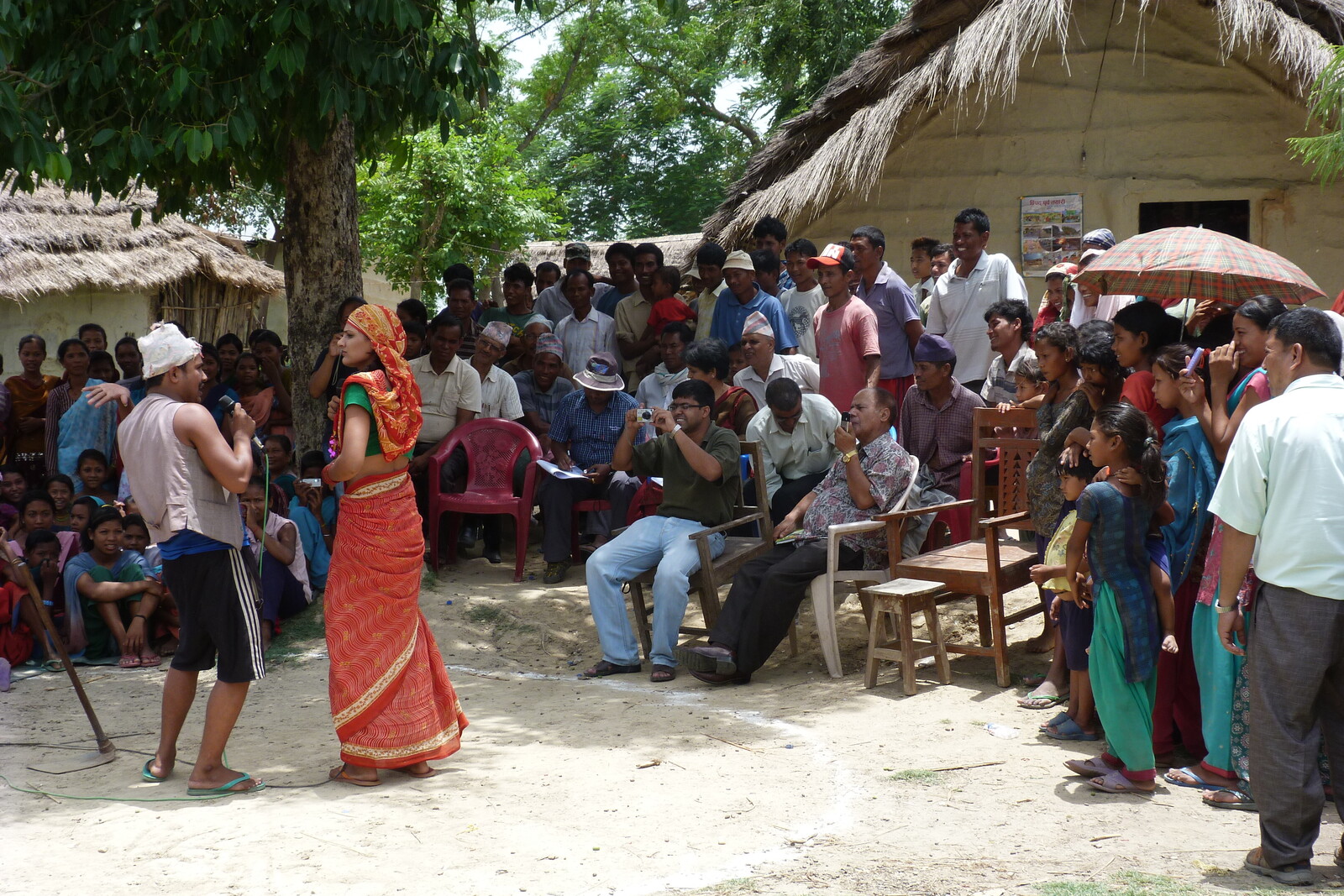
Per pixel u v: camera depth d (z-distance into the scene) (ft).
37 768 17.08
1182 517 16.38
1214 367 16.28
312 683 21.88
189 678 16.25
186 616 15.96
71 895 12.30
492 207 63.98
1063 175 34.35
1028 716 18.35
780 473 25.38
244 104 22.81
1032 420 21.56
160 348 15.80
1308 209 31.94
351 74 24.32
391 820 14.48
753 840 13.64
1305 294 19.34
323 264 27.94
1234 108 32.58
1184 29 32.78
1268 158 32.30
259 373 31.53
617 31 91.40
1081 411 18.48
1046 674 20.07
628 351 32.07
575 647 24.12
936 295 28.96
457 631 24.82
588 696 20.65
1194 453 16.46
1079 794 15.05
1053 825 13.97
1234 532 12.96
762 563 21.71
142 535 25.13
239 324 56.24
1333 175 29.73
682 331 28.71
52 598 24.62
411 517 16.66
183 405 15.60
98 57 22.86
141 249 47.57
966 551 21.52
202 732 18.98
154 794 15.78
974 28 31.42
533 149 98.53
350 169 28.22
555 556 27.68
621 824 14.23
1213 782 15.11
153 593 24.67
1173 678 16.29
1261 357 15.83
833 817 14.35
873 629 20.22
